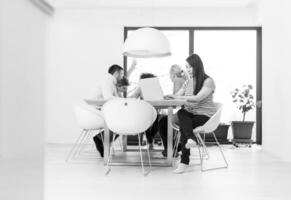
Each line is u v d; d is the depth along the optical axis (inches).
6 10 29.3
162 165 158.7
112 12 273.1
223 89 279.1
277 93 195.8
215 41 279.1
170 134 158.7
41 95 35.5
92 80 272.1
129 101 135.9
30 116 33.1
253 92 278.1
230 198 97.1
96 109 167.0
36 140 34.3
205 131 144.9
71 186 111.4
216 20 270.4
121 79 206.5
